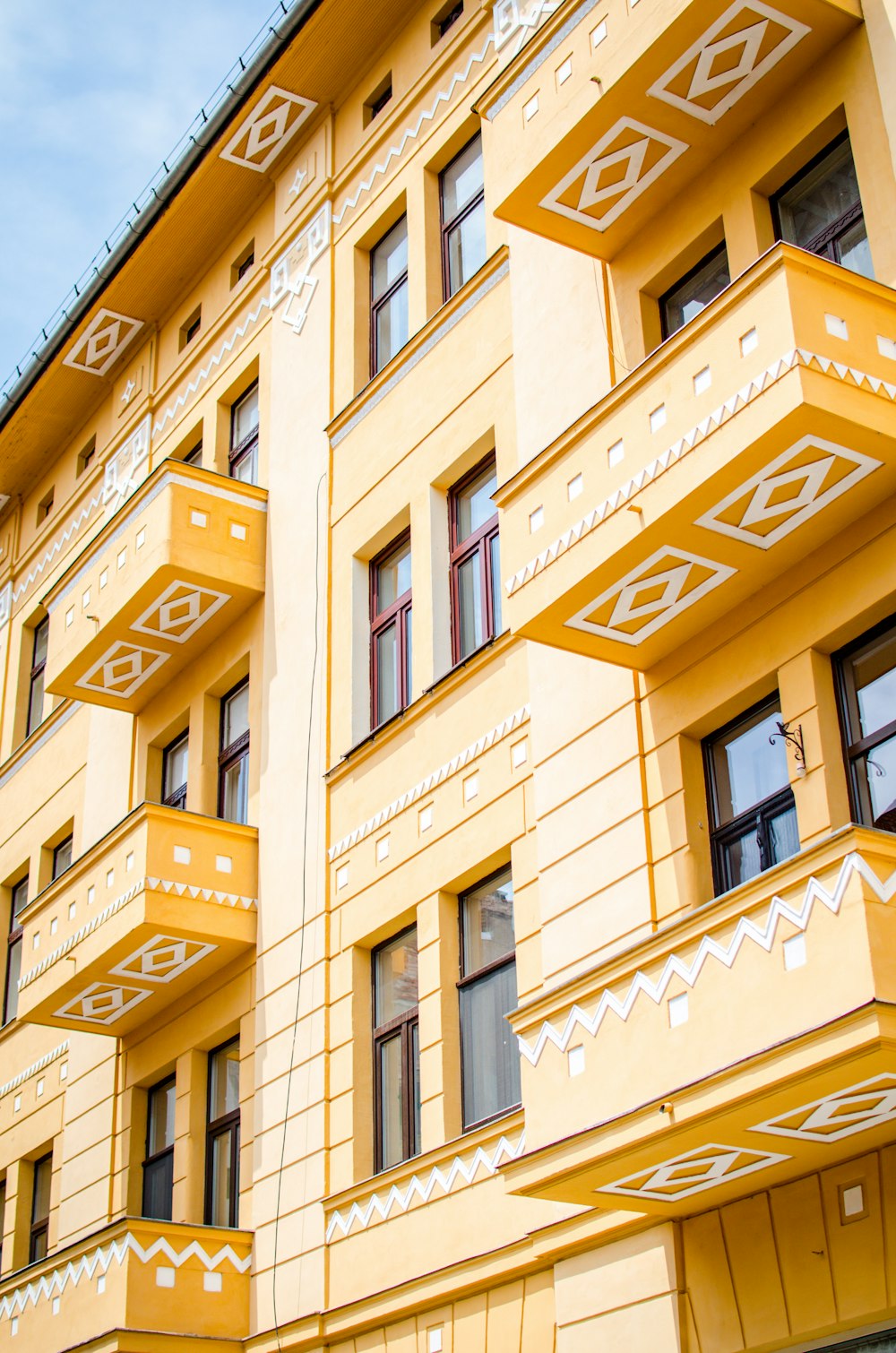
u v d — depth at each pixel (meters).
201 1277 16.20
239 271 22.70
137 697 21.41
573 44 13.63
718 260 13.84
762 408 10.81
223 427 21.83
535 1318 12.89
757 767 12.30
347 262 19.80
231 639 20.03
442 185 18.64
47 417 26.38
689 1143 10.41
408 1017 15.61
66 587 21.17
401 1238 14.43
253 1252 16.45
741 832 12.25
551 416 15.07
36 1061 22.69
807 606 11.85
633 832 12.90
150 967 18.31
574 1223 12.48
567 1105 11.17
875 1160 10.57
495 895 14.94
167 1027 19.20
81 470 26.42
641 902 12.61
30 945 20.16
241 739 19.78
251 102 20.56
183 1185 17.97
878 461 11.01
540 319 15.63
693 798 12.55
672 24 12.44
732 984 10.09
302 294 20.59
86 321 24.05
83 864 19.12
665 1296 11.64
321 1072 16.20
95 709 23.30
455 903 15.30
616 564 11.96
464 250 17.95
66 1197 20.28
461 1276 13.59
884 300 11.21
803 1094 9.67
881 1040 9.05
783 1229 11.02
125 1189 19.00
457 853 15.12
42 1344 16.88
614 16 13.16
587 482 12.34
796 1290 10.81
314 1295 15.30
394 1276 14.38
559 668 14.23
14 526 28.39
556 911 13.44
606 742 13.45
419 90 19.06
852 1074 9.40
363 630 17.81
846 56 12.54
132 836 18.16
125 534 19.91
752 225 13.11
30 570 27.47
